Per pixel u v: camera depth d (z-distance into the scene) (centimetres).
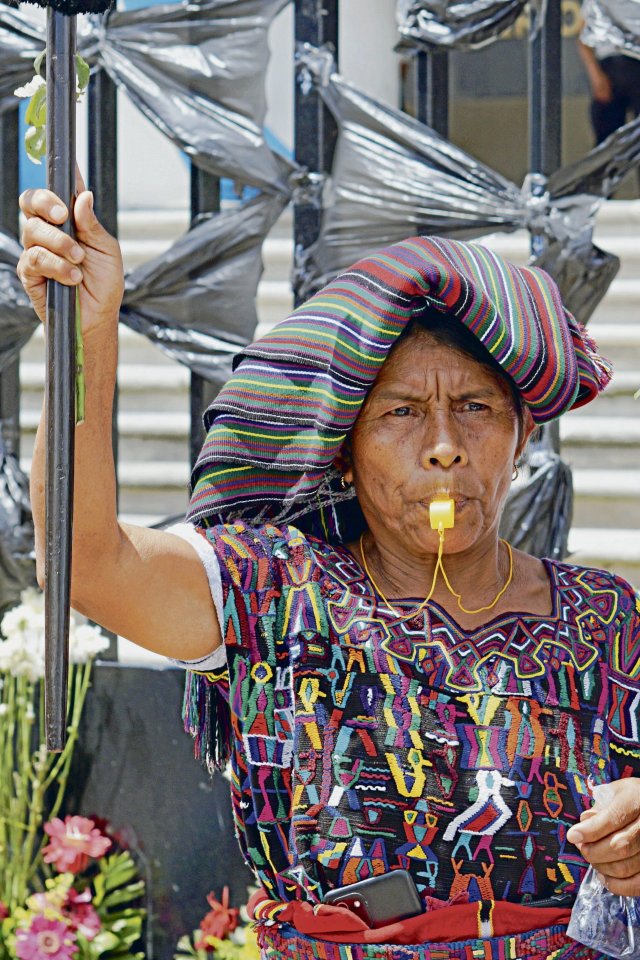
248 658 280
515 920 275
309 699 278
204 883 515
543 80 512
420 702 279
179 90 515
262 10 514
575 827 267
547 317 287
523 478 534
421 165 514
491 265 292
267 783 279
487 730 279
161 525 555
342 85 517
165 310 523
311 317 296
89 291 244
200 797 515
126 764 521
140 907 519
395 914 270
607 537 669
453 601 293
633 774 290
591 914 274
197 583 278
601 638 295
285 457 294
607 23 506
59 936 489
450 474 279
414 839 274
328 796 274
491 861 275
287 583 286
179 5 514
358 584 291
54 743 233
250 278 523
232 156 514
